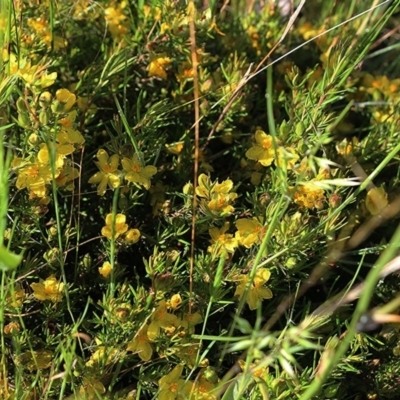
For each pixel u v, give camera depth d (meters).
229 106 0.57
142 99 0.60
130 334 0.50
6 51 0.53
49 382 0.49
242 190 0.58
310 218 0.54
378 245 0.55
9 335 0.51
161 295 0.50
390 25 0.78
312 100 0.55
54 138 0.48
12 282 0.48
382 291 0.55
